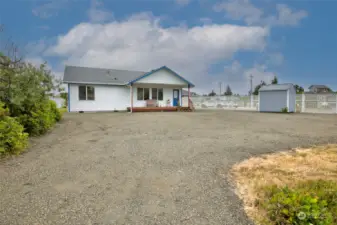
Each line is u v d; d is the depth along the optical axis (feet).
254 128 27.12
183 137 21.16
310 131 24.68
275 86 60.44
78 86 56.80
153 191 9.48
